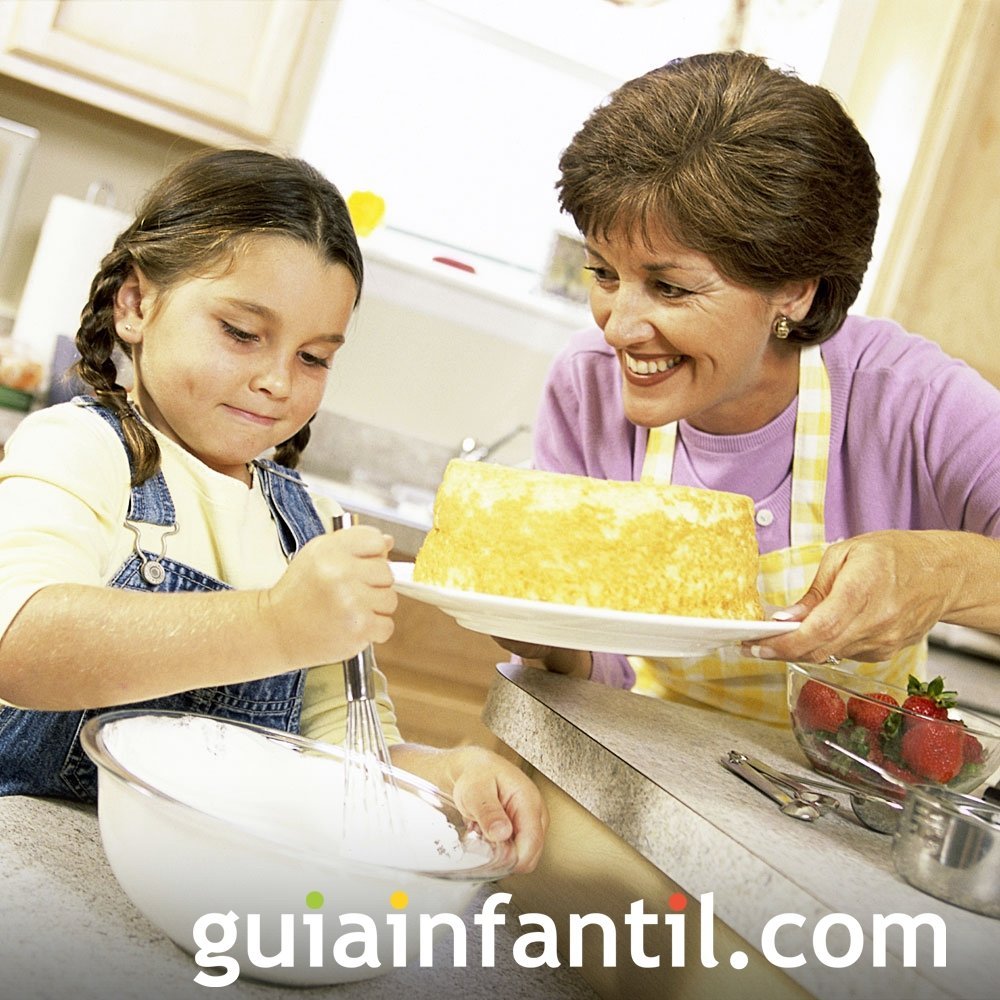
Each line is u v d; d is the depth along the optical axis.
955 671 2.47
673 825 0.74
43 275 2.42
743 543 0.89
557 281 2.92
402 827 0.78
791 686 0.95
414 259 2.83
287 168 1.06
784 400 1.32
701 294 1.03
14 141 2.46
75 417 0.98
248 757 0.81
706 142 0.98
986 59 2.62
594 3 2.85
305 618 0.73
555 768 0.91
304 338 1.01
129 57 2.38
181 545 1.02
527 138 2.93
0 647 0.77
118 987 0.61
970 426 1.28
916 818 0.71
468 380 2.92
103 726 0.74
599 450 1.45
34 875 0.73
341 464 2.84
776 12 2.85
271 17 2.44
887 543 0.94
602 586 0.83
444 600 0.80
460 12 2.80
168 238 1.00
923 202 2.67
